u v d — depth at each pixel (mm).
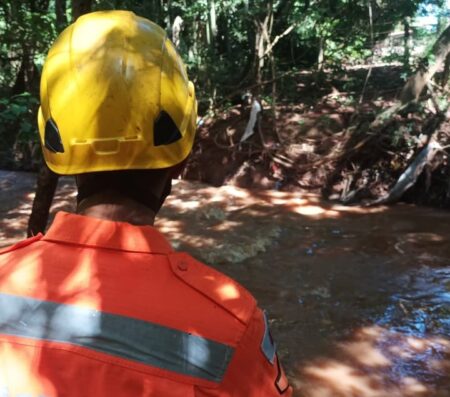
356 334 4918
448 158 9023
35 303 901
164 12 13219
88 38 1035
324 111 11297
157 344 861
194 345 867
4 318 898
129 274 923
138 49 1022
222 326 889
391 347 4695
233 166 10617
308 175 10055
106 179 1009
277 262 6719
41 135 1085
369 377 4246
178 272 927
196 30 14469
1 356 867
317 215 8750
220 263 6691
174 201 9445
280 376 972
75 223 979
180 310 890
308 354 4582
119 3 8977
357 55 12875
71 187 10078
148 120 992
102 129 977
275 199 9617
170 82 1039
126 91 983
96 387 834
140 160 987
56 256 958
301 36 13320
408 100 9062
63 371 845
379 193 9492
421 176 9250
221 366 870
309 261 6742
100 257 943
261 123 11016
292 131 10688
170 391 839
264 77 12891
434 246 7219
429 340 4805
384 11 11500
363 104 11055
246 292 948
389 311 5363
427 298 5629
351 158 9797
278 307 5461
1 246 7113
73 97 991
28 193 9836
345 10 11945
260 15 12750
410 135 9398
